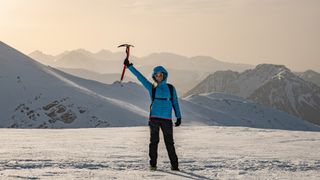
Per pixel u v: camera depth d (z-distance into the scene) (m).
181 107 191.50
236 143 12.59
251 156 8.52
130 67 6.83
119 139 13.85
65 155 8.11
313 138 15.05
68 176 5.45
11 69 174.88
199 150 10.06
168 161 7.69
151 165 6.55
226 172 6.28
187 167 6.81
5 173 5.63
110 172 5.93
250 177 5.82
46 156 7.86
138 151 9.20
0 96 150.12
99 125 137.12
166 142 6.54
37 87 161.38
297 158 8.25
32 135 16.09
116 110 150.12
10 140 12.94
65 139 13.67
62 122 138.38
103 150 9.43
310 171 6.57
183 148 10.68
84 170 6.08
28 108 144.25
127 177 5.51
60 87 166.00
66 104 148.25
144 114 155.50
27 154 8.19
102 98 163.00
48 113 142.62
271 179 5.69
